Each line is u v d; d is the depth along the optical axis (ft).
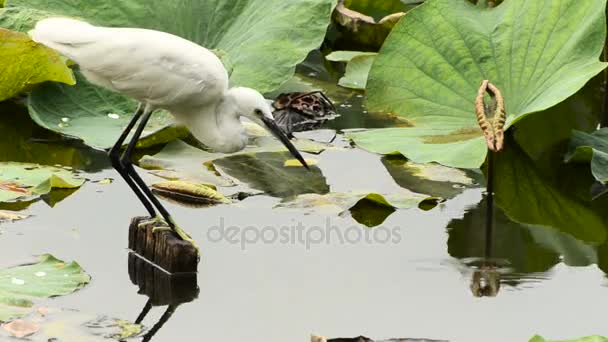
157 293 27.81
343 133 40.04
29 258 29.14
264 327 26.27
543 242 31.91
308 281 28.86
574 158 37.06
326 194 34.19
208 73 29.66
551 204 34.71
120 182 34.88
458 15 39.83
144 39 29.35
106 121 38.29
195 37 41.04
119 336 25.14
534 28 38.17
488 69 38.68
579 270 30.12
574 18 37.37
